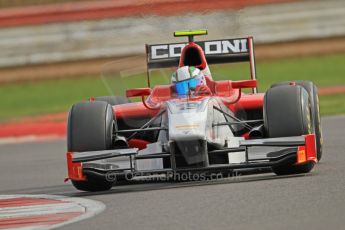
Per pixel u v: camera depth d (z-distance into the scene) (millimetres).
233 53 44031
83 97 103125
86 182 36719
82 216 30656
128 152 34688
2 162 57719
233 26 49125
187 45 39844
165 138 36562
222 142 36406
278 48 120625
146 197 33625
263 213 28047
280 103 35656
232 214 28281
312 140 35219
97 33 119000
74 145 35938
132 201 33000
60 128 79188
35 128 80188
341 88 93438
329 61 116562
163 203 31688
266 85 96812
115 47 117500
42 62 121375
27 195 39406
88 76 118625
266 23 120625
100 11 118188
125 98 45344
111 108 37281
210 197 31969
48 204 35188
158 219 28531
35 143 70500
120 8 116875
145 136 40312
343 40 120938
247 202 30250
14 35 121875
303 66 114000
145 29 50281
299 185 33188
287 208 28562
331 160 42250
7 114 94750
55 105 98438
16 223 30703
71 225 28875
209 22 49156
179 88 38312
